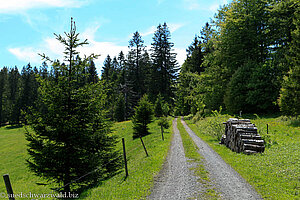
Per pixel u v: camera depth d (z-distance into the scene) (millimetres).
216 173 9711
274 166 9758
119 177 10617
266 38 32688
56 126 10484
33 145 10445
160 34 74812
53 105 10578
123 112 63719
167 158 13445
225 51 37719
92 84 12711
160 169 10914
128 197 7551
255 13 32438
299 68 20953
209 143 18625
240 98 30234
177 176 9586
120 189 8523
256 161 11000
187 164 11602
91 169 11062
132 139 31797
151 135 29531
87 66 12117
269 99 27312
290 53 25094
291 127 19047
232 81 31688
